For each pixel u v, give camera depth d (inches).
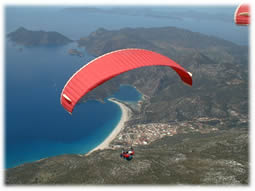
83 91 773.9
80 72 827.4
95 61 868.0
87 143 6786.4
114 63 866.8
